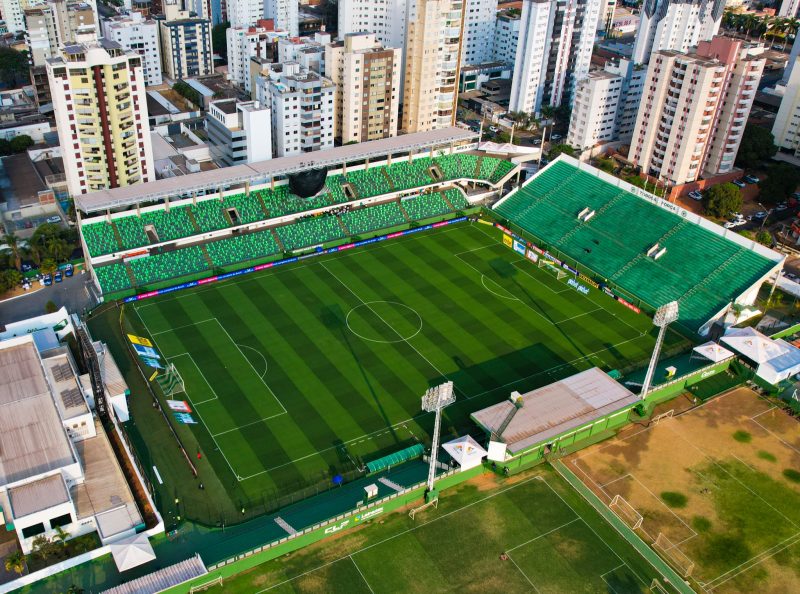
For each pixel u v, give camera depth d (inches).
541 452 4687.5
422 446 4675.2
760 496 4475.9
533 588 3846.0
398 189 7721.5
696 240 6766.7
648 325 6171.3
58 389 4680.1
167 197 6761.8
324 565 3912.4
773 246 7568.9
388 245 7229.3
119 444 4623.5
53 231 6614.2
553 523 4232.3
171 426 4837.6
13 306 6058.1
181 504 4256.9
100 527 3964.1
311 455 4653.1
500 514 4276.6
